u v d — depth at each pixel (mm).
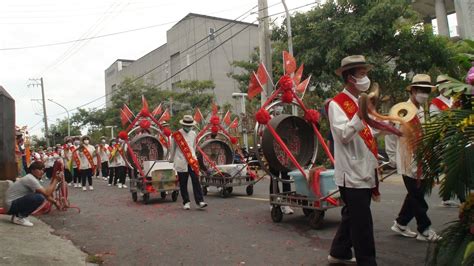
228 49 41688
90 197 13664
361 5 15836
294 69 8133
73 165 17766
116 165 16922
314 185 7066
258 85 8391
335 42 15820
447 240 3979
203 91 37750
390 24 15078
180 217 9102
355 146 4578
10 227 7949
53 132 58812
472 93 3930
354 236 4590
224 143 13680
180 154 10070
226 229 7648
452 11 24172
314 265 5355
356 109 4590
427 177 4246
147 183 11430
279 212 7980
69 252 6332
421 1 22922
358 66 4574
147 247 6641
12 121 9828
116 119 38469
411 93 6148
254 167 14578
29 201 8148
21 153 14742
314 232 7098
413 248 5863
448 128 3861
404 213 6395
